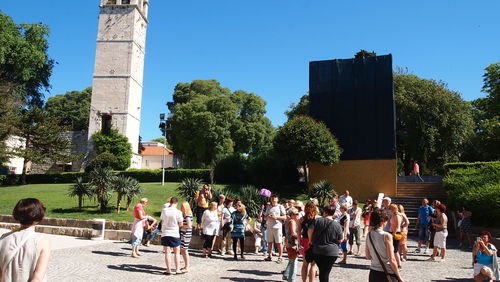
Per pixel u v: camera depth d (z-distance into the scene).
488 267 7.48
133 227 10.60
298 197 24.09
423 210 12.43
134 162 43.59
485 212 15.21
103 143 40.34
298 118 25.19
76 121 58.16
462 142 36.56
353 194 25.19
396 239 7.93
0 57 34.06
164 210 8.38
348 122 26.27
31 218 3.22
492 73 32.16
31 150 30.75
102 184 16.95
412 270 9.34
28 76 37.88
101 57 43.34
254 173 28.08
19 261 3.05
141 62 46.88
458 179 19.83
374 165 25.14
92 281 7.41
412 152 35.09
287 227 7.69
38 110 32.59
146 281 7.54
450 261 10.73
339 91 26.84
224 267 9.23
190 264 9.52
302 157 23.98
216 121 47.50
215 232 10.77
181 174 31.22
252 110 54.12
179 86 61.69
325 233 6.15
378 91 26.02
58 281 7.33
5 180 31.53
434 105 34.81
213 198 15.89
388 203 10.65
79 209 17.44
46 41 40.78
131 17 43.81
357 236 11.25
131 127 43.38
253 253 11.89
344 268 9.31
